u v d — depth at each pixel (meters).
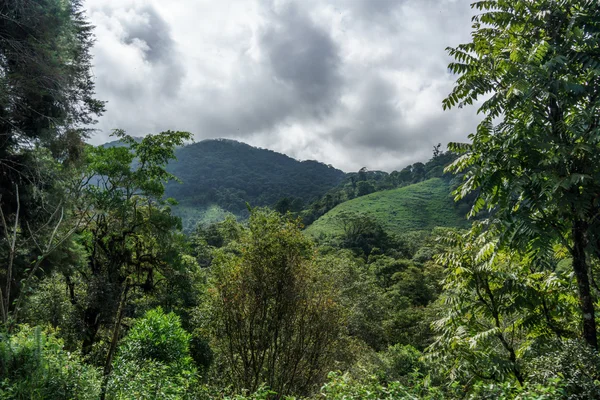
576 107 5.10
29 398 4.28
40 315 13.56
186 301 21.56
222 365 10.72
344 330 10.50
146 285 17.61
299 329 8.80
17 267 9.60
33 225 10.38
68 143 11.88
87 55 12.66
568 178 4.20
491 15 5.64
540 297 6.14
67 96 11.41
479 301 6.53
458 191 5.26
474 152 5.18
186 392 7.04
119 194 16.00
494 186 4.90
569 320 6.25
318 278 9.54
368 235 67.94
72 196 12.39
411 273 41.62
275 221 9.34
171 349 11.12
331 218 86.75
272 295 8.79
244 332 8.74
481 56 5.83
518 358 6.29
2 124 10.21
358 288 23.88
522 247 4.52
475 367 6.05
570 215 4.68
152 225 16.77
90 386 5.17
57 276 14.53
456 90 5.73
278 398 8.31
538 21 5.18
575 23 4.75
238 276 8.99
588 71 4.70
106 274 16.08
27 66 10.38
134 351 10.45
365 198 107.19
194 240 36.31
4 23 10.21
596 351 4.27
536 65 4.88
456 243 6.67
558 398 3.64
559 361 4.31
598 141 4.31
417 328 29.06
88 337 14.45
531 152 4.71
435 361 6.54
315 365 8.90
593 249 4.67
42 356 4.83
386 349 24.03
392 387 4.28
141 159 17.59
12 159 10.45
